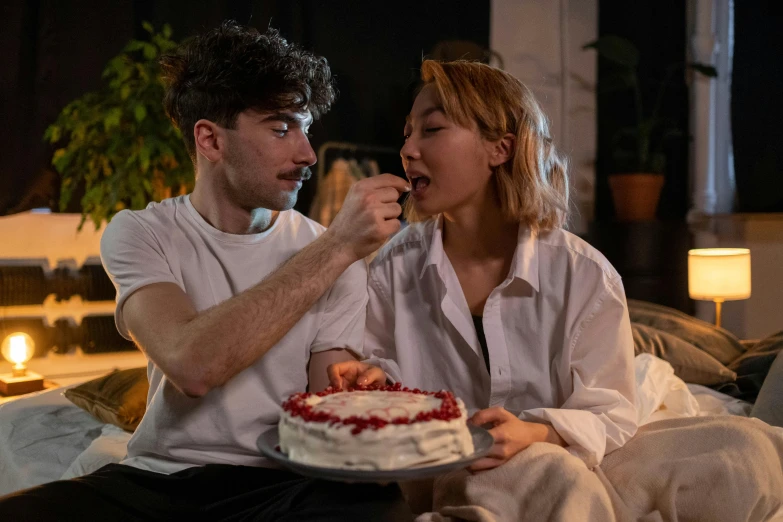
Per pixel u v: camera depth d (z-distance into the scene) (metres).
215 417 1.20
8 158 2.87
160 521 1.13
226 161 1.22
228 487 1.18
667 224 3.66
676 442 1.24
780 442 1.26
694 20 3.96
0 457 1.83
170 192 2.79
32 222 3.03
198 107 1.23
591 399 1.27
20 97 2.88
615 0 4.02
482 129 1.32
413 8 3.52
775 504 1.22
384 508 1.01
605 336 1.31
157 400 1.22
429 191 1.34
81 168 2.78
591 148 4.06
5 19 2.83
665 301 3.69
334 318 1.31
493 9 3.78
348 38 3.37
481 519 1.03
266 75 1.18
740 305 3.83
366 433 0.90
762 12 3.75
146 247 1.21
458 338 1.40
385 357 1.47
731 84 3.84
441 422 0.92
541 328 1.35
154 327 1.11
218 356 1.05
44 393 2.21
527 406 1.36
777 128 3.74
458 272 1.44
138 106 2.59
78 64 2.95
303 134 1.26
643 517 1.17
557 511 1.04
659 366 1.91
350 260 1.16
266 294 1.09
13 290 2.95
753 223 3.79
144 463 1.23
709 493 1.16
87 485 1.12
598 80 4.04
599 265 1.31
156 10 3.04
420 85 1.40
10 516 1.02
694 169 3.99
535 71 3.91
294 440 0.95
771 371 1.92
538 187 1.35
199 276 1.25
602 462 1.26
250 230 1.29
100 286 3.11
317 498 1.05
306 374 1.29
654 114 3.85
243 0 3.18
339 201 3.24
